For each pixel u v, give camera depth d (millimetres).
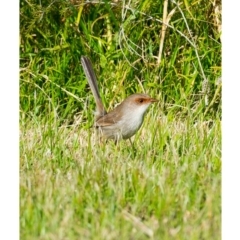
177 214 8359
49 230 8211
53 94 10492
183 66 10594
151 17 10492
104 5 10492
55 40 10594
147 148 9680
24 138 10008
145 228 8164
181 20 10617
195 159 9547
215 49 10617
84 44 10531
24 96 10453
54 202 8461
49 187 8695
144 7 10484
